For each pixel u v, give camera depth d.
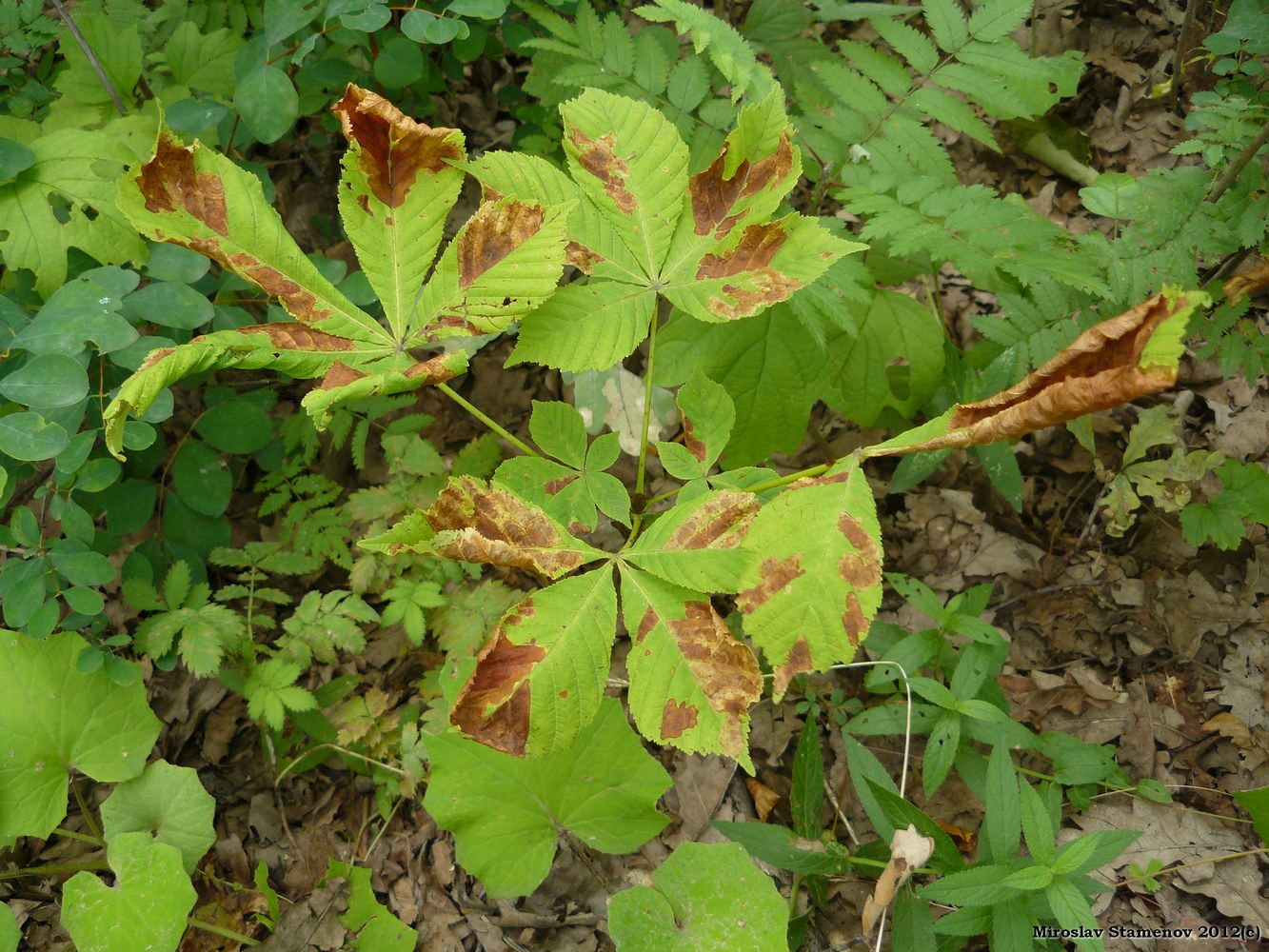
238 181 1.42
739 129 1.51
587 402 2.46
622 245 1.59
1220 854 2.23
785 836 2.01
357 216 1.48
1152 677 2.56
